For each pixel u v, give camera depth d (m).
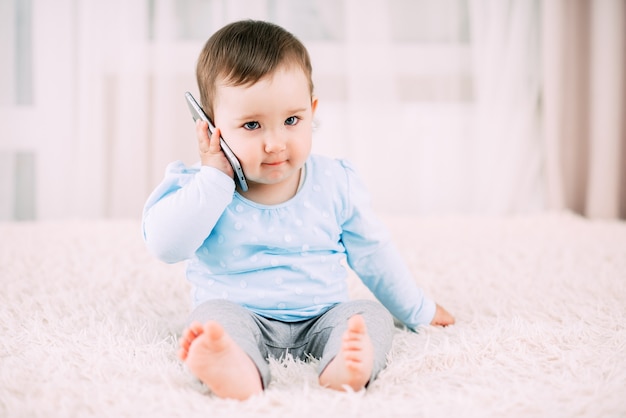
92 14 2.61
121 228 2.29
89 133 2.63
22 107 2.65
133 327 1.24
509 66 2.71
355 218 1.22
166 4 2.62
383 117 2.72
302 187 1.17
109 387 0.94
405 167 2.76
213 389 0.91
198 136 1.13
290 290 1.13
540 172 2.78
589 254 1.86
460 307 1.43
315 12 2.72
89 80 2.62
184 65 2.68
